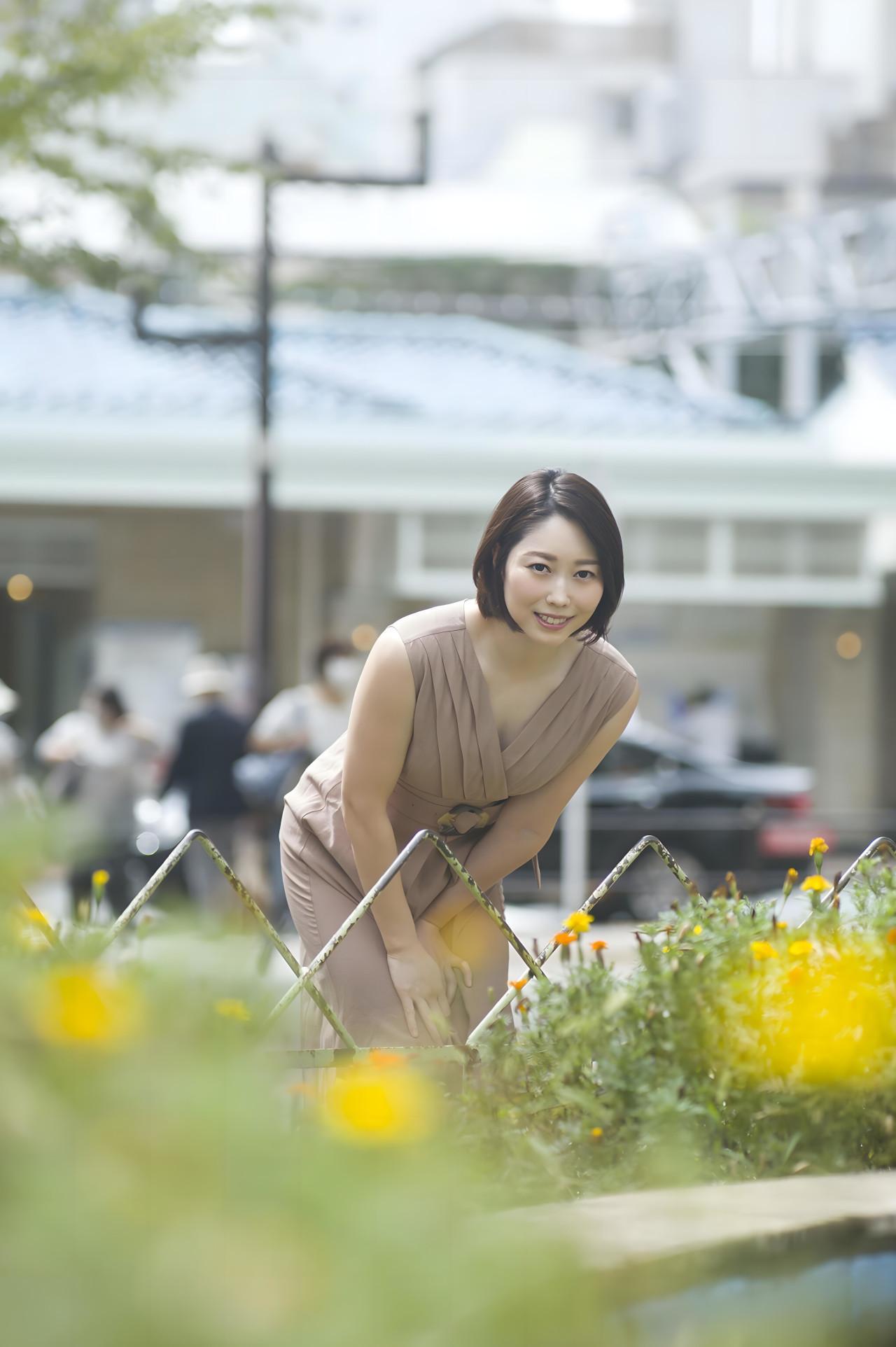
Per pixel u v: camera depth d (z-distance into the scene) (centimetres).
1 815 117
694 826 1497
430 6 2252
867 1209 215
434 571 2311
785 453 2100
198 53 1080
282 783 1188
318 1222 112
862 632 2400
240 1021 143
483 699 392
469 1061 320
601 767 1570
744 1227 202
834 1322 203
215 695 1181
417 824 416
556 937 338
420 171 1559
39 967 145
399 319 2566
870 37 2223
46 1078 115
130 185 1138
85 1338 102
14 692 2273
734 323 2364
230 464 1903
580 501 376
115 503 2259
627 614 2367
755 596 2356
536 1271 118
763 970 310
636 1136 296
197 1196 110
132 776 1152
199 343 1585
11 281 2433
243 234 1639
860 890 374
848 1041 303
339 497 1889
